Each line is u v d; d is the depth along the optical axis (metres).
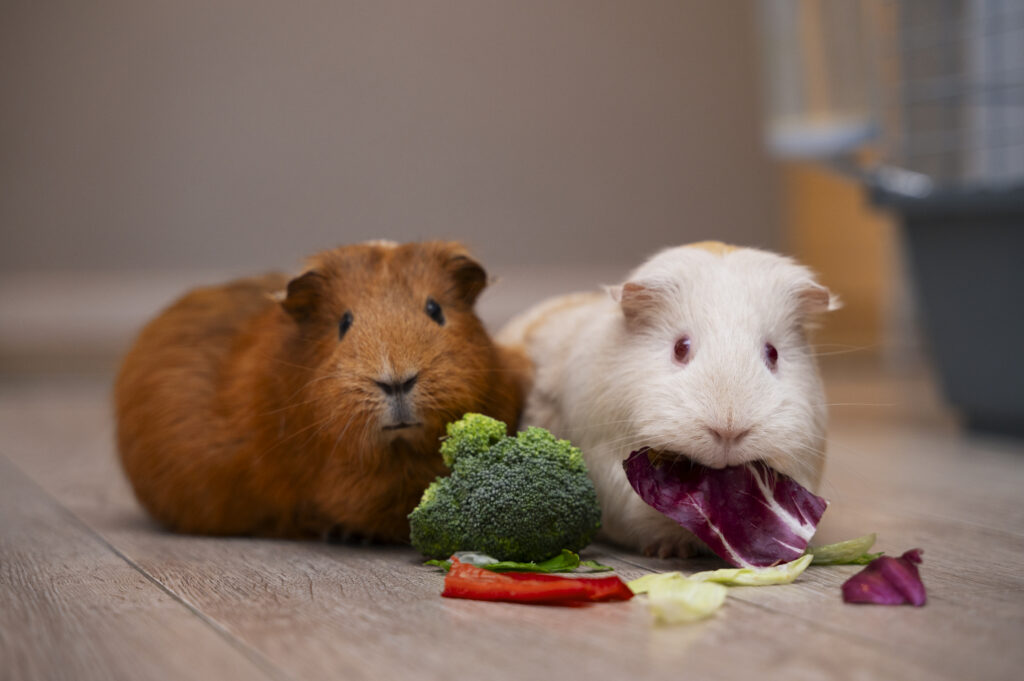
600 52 2.63
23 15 2.28
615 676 0.69
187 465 0.93
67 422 1.65
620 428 0.87
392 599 0.78
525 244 2.63
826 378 2.26
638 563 0.86
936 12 1.40
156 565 0.85
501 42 2.56
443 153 2.55
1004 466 1.20
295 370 0.89
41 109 2.31
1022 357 1.30
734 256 0.88
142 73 2.36
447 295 0.90
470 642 0.72
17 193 2.32
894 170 1.44
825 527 0.95
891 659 0.70
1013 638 0.73
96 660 0.71
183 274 2.43
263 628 0.74
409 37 2.51
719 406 0.82
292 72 2.44
